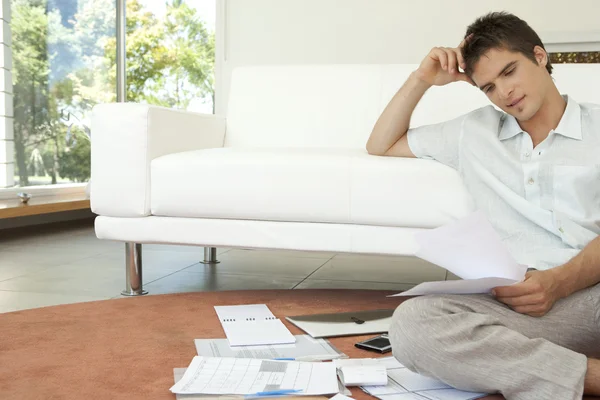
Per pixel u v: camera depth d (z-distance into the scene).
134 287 2.16
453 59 1.64
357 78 2.65
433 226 1.87
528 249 1.41
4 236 3.69
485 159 1.51
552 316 1.21
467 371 1.11
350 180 1.90
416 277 2.58
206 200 2.01
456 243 1.17
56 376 1.30
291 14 4.68
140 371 1.33
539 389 1.06
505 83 1.37
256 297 2.06
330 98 2.66
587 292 1.24
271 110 2.71
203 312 1.84
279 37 4.71
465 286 1.17
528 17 4.30
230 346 1.48
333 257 3.09
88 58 4.61
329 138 2.62
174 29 5.02
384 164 1.88
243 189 1.98
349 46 4.61
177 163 2.03
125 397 1.18
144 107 2.06
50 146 4.27
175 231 2.06
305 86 2.70
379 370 1.24
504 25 1.38
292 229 1.97
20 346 1.50
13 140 3.94
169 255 3.07
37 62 4.13
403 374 1.28
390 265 2.88
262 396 1.15
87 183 4.28
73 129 4.48
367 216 1.91
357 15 4.57
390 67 2.65
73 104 4.48
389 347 1.46
